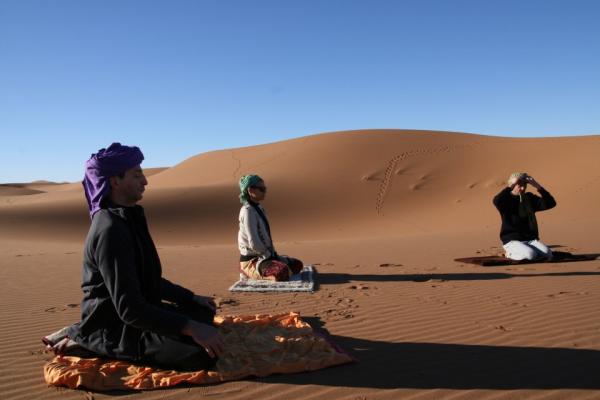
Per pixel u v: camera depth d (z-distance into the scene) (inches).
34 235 1133.1
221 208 1430.9
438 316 202.8
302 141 2325.3
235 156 2426.2
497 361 148.9
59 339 155.7
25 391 133.4
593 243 467.5
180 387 132.7
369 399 124.8
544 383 132.0
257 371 138.8
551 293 241.3
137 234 139.6
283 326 176.7
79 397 128.6
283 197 1569.9
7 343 178.9
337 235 1202.0
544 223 752.3
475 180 1510.8
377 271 337.7
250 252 302.0
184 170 2474.2
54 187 5452.8
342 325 193.0
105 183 135.8
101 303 137.8
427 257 409.1
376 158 1852.9
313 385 133.4
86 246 135.0
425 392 128.2
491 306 217.6
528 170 1469.0
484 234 645.3
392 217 1349.7
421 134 2100.1
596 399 122.0
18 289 297.4
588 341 165.3
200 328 129.3
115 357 142.6
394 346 165.6
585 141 1596.9
